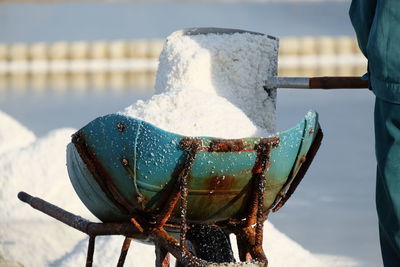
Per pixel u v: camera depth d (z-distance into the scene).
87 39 52.78
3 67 40.66
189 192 6.36
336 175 17.12
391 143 6.80
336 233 12.91
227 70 7.72
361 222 13.60
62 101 28.47
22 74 38.53
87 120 24.38
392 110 6.76
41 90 31.91
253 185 6.43
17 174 12.09
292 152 6.51
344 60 42.66
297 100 27.55
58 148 12.59
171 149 6.14
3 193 11.95
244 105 7.73
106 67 40.75
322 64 41.56
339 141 20.80
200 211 6.53
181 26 61.06
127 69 39.94
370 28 7.06
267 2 81.00
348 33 56.53
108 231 6.76
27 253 11.02
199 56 7.65
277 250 9.92
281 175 6.59
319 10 72.94
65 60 42.56
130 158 6.25
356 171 17.48
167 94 7.15
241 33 7.90
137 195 6.37
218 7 76.94
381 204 7.02
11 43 50.31
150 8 76.25
